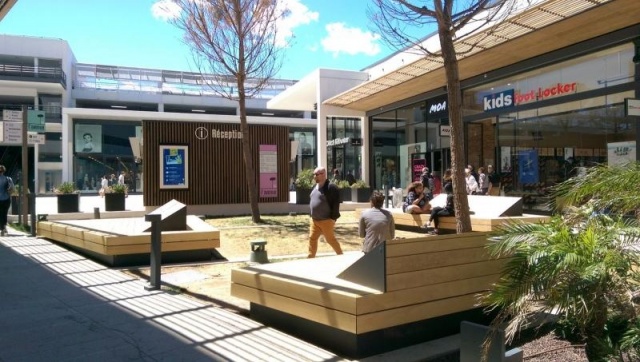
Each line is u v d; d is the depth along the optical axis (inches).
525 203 658.8
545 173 630.5
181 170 655.1
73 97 1766.7
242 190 687.7
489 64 665.6
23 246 449.4
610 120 550.3
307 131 1728.6
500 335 118.3
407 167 918.4
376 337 181.6
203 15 574.6
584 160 577.0
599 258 123.8
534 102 645.9
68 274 329.4
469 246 201.8
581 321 130.0
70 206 654.5
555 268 122.0
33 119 595.8
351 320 172.2
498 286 137.5
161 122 649.0
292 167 1681.8
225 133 679.1
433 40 780.6
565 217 148.2
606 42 542.6
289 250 429.7
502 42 570.6
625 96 533.3
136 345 191.6
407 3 296.5
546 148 629.9
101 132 1561.3
